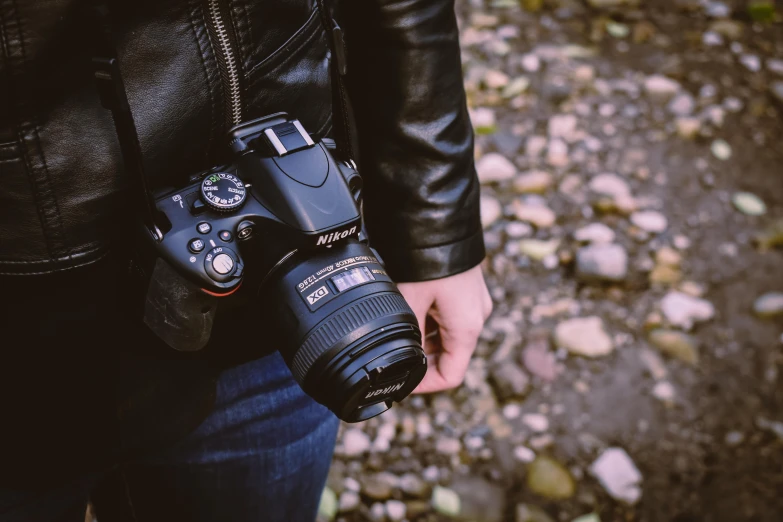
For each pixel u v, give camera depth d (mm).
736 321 2350
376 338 782
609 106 2920
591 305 2373
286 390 1040
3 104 679
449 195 1054
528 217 2568
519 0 3334
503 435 2105
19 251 745
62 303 792
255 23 773
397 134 1040
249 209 801
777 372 2246
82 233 761
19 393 832
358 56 1036
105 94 687
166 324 801
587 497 2004
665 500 1999
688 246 2523
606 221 2574
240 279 785
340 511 1959
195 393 933
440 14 1012
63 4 658
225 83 780
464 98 1080
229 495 1068
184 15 734
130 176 741
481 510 1976
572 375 2225
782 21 3314
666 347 2281
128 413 905
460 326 1101
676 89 2988
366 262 833
